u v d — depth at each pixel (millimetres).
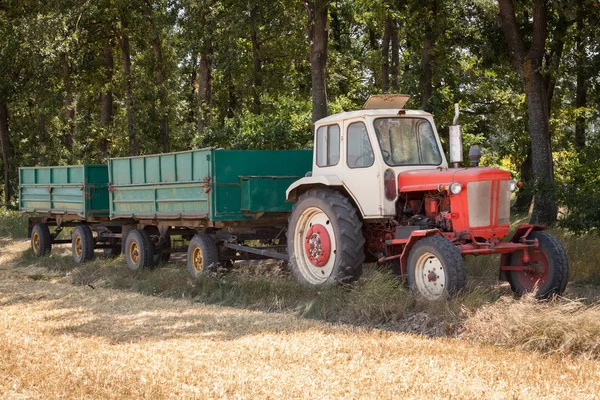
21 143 41250
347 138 10164
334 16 30766
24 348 7371
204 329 8164
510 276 9547
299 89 29969
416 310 8367
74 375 6238
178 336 7816
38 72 26875
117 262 14992
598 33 17328
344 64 29719
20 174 18938
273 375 6059
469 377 5898
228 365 6426
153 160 13438
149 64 28953
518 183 9289
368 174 9758
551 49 18750
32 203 18391
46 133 37344
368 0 22141
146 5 27562
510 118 26797
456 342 7164
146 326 8453
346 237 9773
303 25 25734
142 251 13727
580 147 21531
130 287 12305
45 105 29000
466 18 18828
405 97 10484
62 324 8688
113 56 32594
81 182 15953
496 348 6906
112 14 27750
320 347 7016
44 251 17516
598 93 20547
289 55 28297
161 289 11719
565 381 5746
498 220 9086
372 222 10062
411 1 18438
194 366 6375
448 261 8406
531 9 18516
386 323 8336
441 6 18297
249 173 11875
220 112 31984
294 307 9562
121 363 6598
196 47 26000
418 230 9164
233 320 8641
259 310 9664
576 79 23359
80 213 16000
